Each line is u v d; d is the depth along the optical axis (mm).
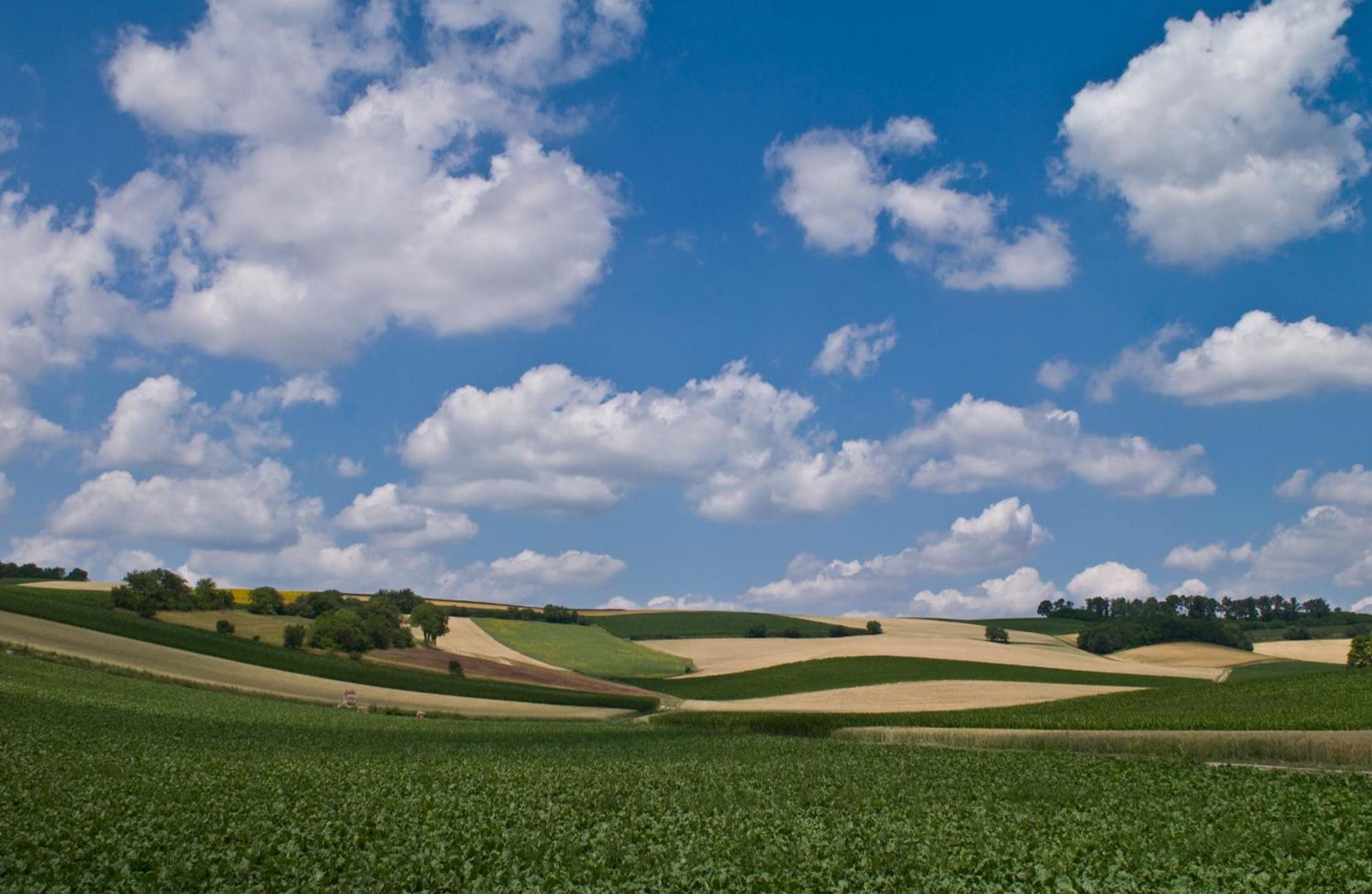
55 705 51906
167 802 27453
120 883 19203
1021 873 19844
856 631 176375
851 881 19672
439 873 20375
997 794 30312
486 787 32594
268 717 59562
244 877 20031
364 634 109125
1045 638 173625
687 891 19344
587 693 100188
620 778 35250
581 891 19344
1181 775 33188
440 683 95312
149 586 110438
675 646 158125
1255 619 191250
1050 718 58625
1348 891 18172
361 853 22125
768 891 19062
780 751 46719
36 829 23125
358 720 64188
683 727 69812
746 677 116938
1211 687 70750
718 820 26281
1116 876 19422
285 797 29266
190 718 54125
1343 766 35531
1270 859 20469
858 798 29953
